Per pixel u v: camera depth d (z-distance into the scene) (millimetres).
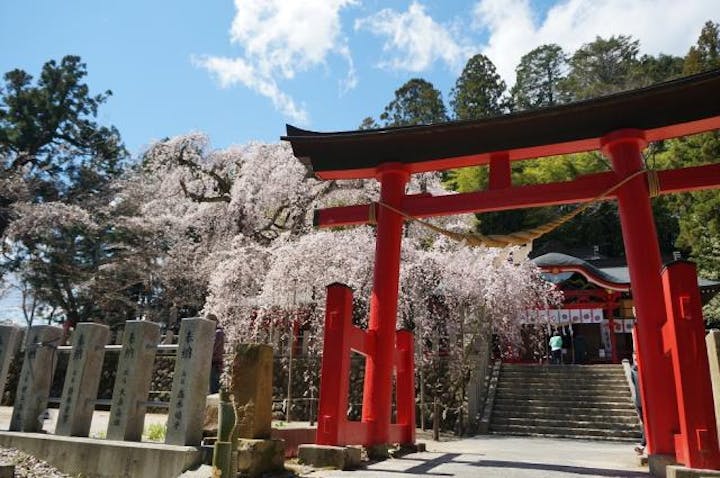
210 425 6516
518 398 17344
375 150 9258
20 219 22672
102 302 23859
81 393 6965
